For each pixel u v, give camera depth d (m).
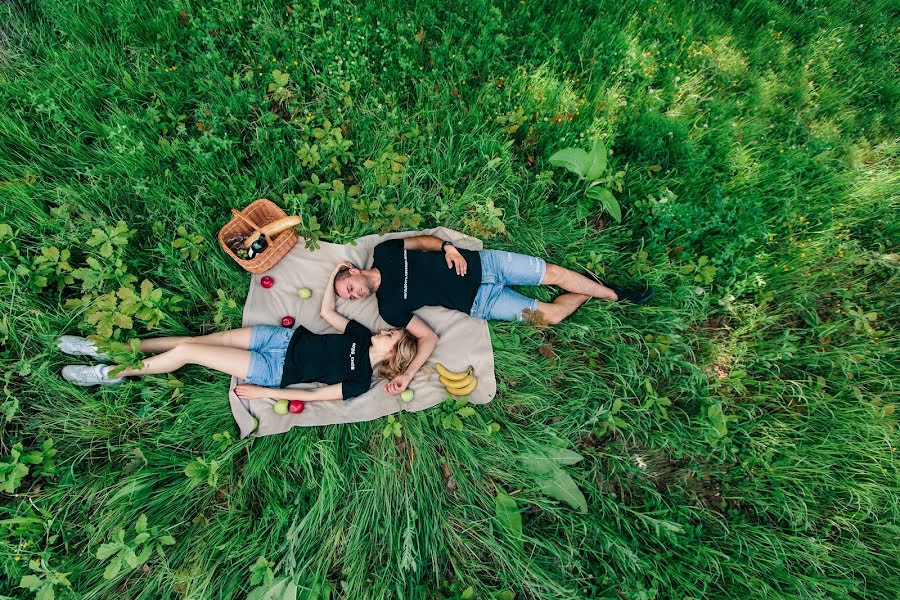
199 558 2.54
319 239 3.43
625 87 3.95
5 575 2.42
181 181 3.17
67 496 2.58
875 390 3.20
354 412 3.11
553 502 2.88
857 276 3.58
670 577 2.72
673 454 3.11
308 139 3.42
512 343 3.29
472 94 3.72
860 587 2.72
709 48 4.23
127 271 2.99
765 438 3.05
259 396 2.99
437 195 3.52
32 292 2.79
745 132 3.97
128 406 2.81
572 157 3.39
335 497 2.75
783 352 3.20
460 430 3.02
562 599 2.62
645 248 3.54
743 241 3.33
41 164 3.09
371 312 3.43
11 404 2.58
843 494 2.93
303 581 2.56
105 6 3.51
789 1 4.83
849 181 3.81
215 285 3.20
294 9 3.58
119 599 2.47
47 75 3.25
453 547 2.77
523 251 3.51
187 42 3.52
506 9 4.03
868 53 4.61
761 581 2.69
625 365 3.18
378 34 3.71
